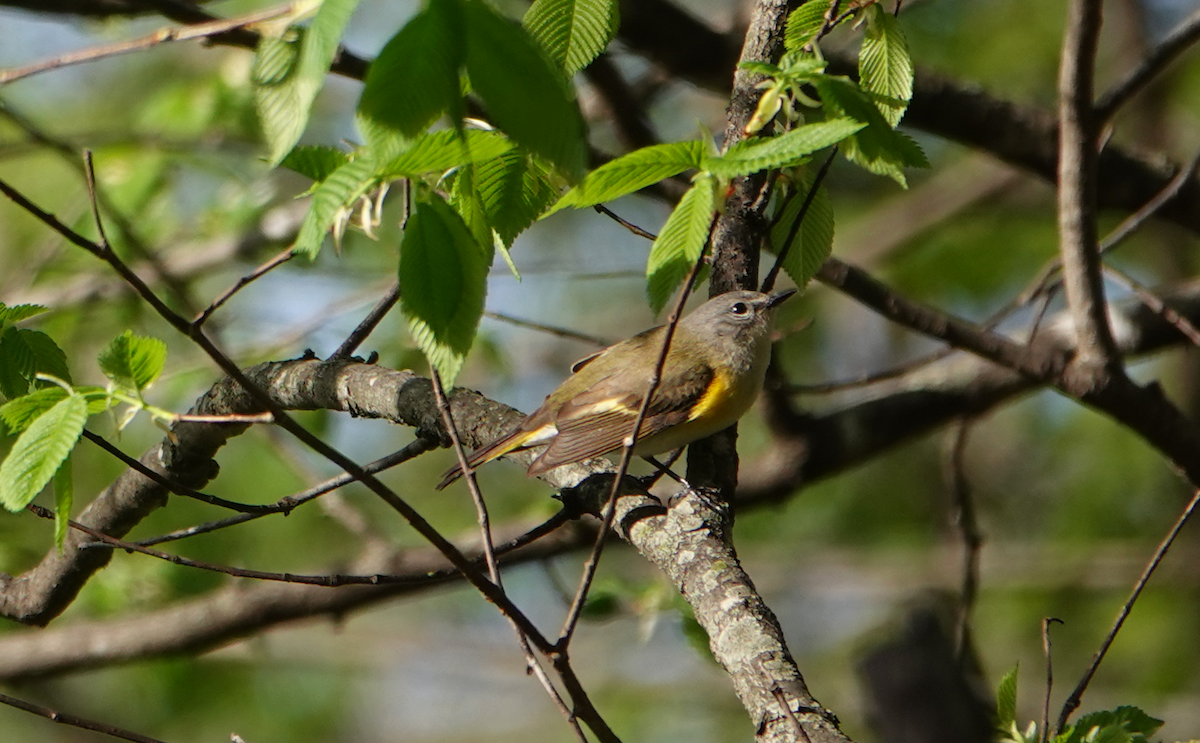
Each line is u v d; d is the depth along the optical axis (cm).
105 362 530
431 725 1989
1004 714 594
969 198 1709
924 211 1722
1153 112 1769
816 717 520
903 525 1769
